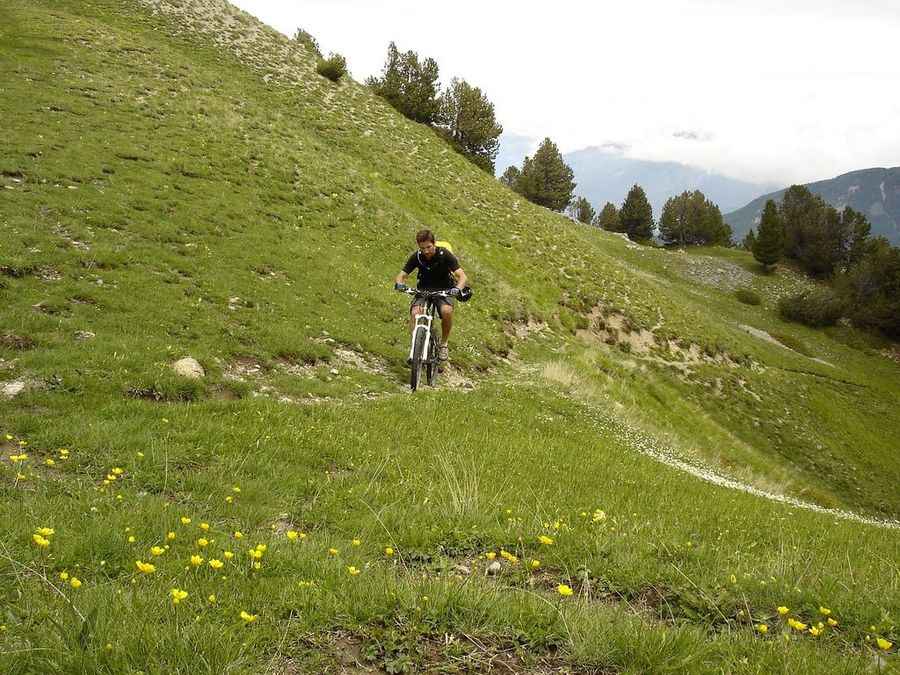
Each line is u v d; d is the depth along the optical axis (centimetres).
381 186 3659
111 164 2114
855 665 343
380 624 352
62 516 469
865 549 833
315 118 4178
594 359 2895
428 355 1273
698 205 14050
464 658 331
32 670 269
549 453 1129
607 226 14488
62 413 808
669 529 681
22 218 1512
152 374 1028
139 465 644
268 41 5138
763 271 10925
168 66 3447
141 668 283
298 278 1927
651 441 1881
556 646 352
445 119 8025
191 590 366
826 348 8275
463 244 3566
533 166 11344
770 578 470
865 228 11519
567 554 500
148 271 1526
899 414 6034
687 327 4803
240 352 1327
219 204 2192
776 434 4253
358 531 555
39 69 2748
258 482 661
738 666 327
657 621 408
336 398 1294
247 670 295
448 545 526
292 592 374
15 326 1045
